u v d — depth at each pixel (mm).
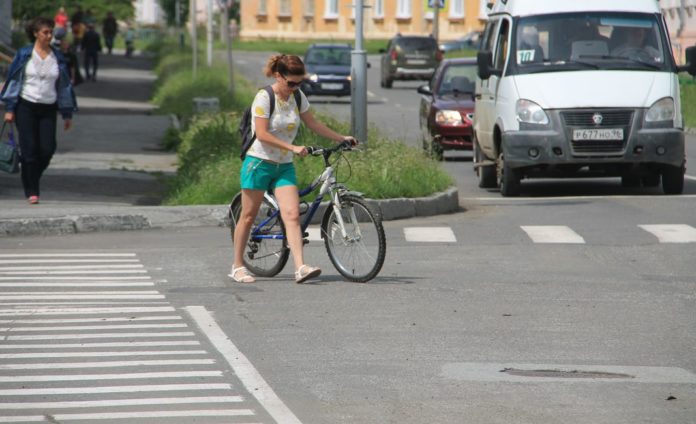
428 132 70625
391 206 42969
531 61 51219
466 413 18562
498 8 55625
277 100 29969
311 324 25219
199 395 19578
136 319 25625
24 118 42219
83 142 70688
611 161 49188
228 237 38188
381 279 30812
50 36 42094
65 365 21562
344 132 54219
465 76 72625
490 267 32594
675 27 152875
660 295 28516
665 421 18156
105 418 18250
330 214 30969
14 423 18000
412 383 20375
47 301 27688
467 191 54469
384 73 153875
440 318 25828
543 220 42312
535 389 19984
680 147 49625
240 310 26719
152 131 78188
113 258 33906
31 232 38469
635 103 49281
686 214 43438
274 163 30266
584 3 52500
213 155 51844
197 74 114188
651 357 22375
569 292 28844
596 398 19438
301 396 19547
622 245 36375
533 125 49406
